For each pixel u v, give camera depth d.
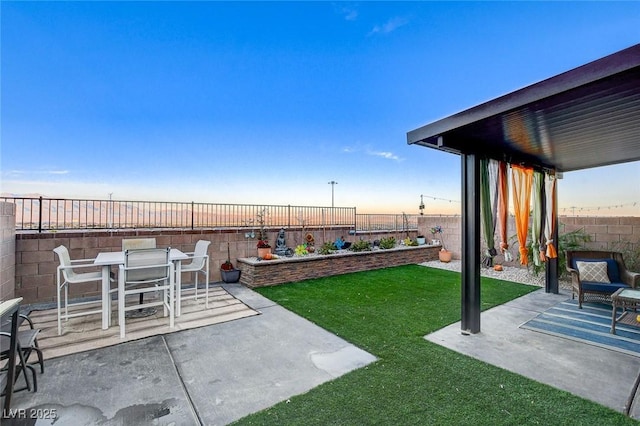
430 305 5.04
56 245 5.30
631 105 2.84
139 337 3.70
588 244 6.96
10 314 2.20
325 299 5.41
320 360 3.12
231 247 7.16
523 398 2.44
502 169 4.55
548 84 2.48
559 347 3.44
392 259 8.95
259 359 3.14
